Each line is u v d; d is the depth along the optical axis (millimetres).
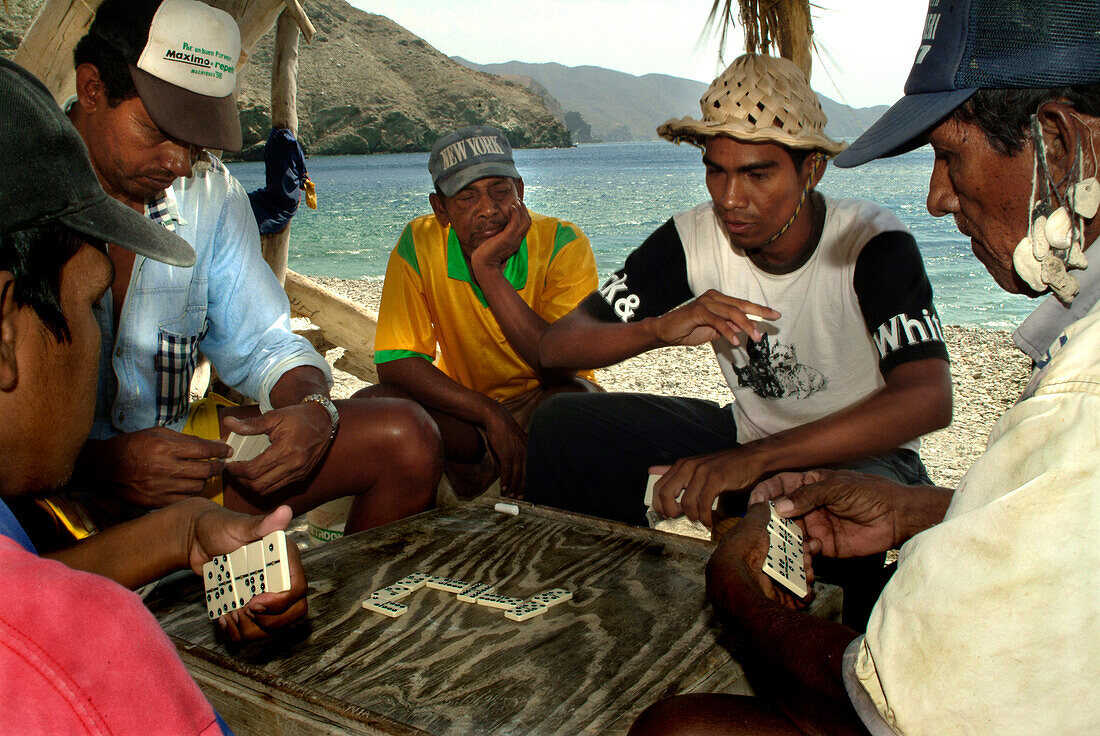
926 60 1109
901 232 2359
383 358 3373
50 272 816
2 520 749
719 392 6082
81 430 899
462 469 3451
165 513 1658
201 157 2465
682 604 1721
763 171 2225
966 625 864
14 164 778
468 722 1306
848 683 1032
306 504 2385
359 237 24562
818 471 1909
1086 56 980
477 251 3115
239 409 2605
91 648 632
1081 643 821
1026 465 876
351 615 1694
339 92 188000
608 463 2809
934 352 2248
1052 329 1494
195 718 672
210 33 2062
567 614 1683
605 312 2738
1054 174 1041
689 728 1229
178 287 2396
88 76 2014
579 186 52906
